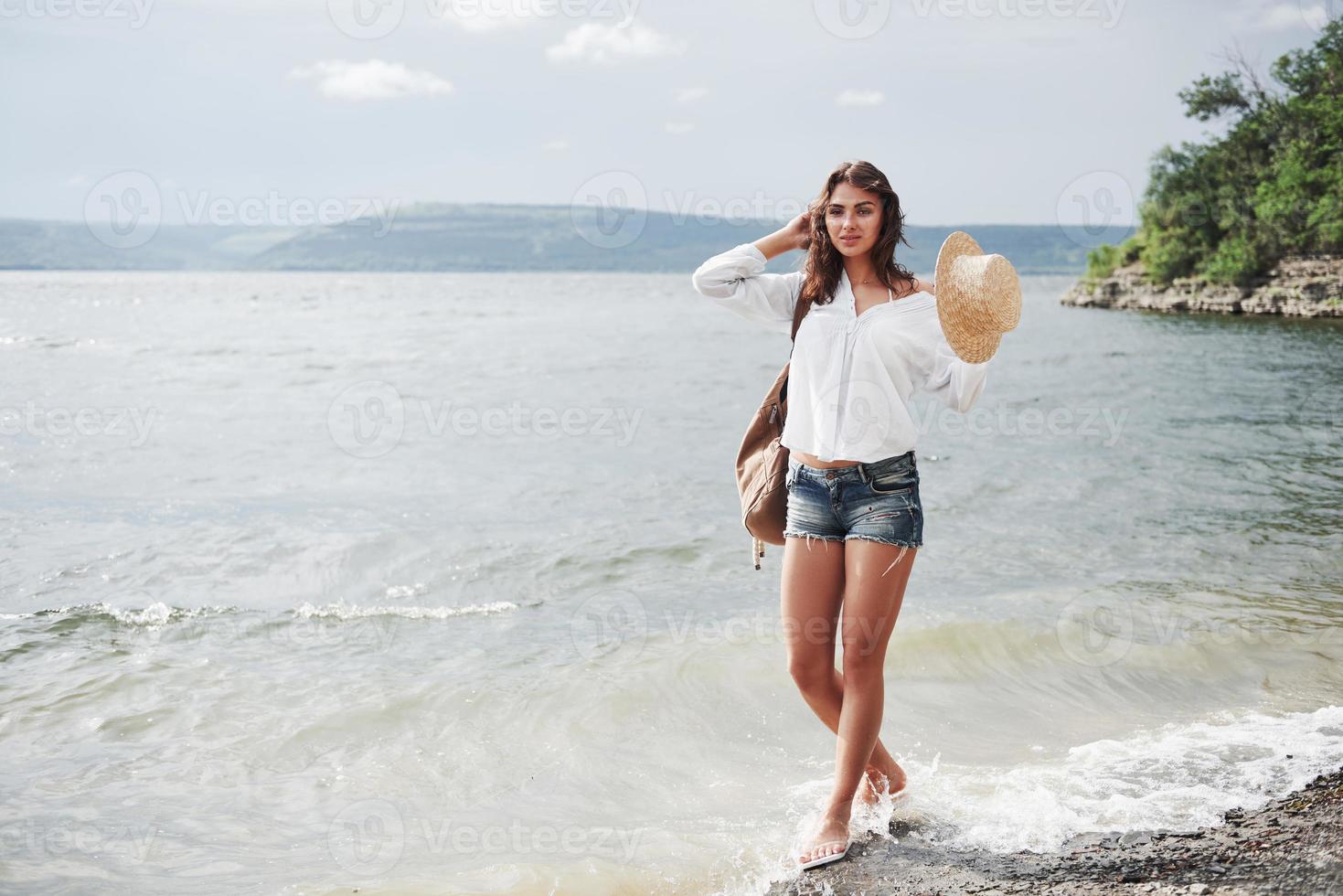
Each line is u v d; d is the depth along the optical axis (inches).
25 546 240.7
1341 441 404.8
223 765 135.3
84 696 157.2
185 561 232.4
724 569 234.5
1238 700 154.2
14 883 104.1
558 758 138.6
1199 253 1744.6
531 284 4554.6
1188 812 112.3
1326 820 104.7
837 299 109.2
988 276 103.6
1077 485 323.0
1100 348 932.0
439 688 161.3
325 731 146.2
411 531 263.1
